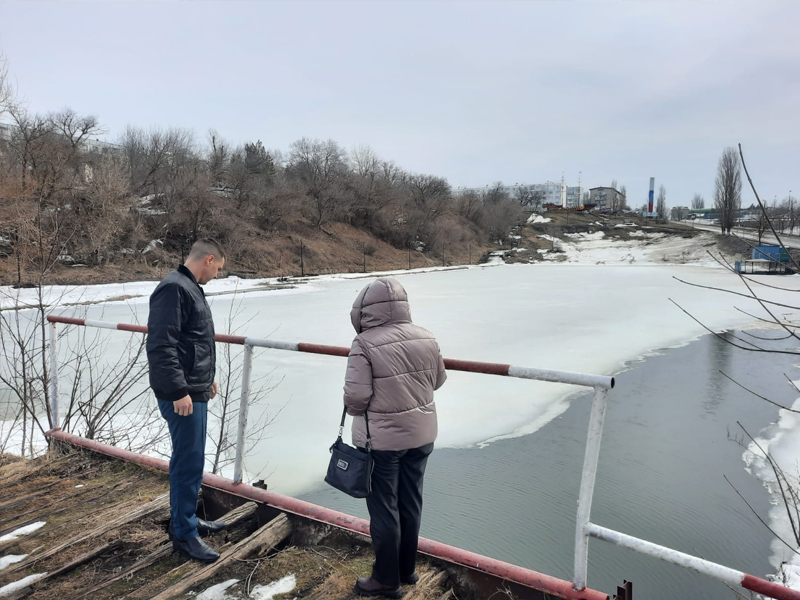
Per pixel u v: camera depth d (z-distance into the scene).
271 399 9.26
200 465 2.34
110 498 2.85
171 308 2.19
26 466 3.29
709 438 7.69
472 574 2.11
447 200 70.38
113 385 8.98
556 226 77.38
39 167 23.45
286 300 25.02
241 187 42.69
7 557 2.32
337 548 2.35
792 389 10.07
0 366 5.33
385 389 1.92
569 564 4.73
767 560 4.80
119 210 28.78
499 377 10.91
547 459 6.97
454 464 6.85
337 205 51.84
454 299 25.39
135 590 2.08
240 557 2.25
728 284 31.14
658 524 5.36
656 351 13.47
